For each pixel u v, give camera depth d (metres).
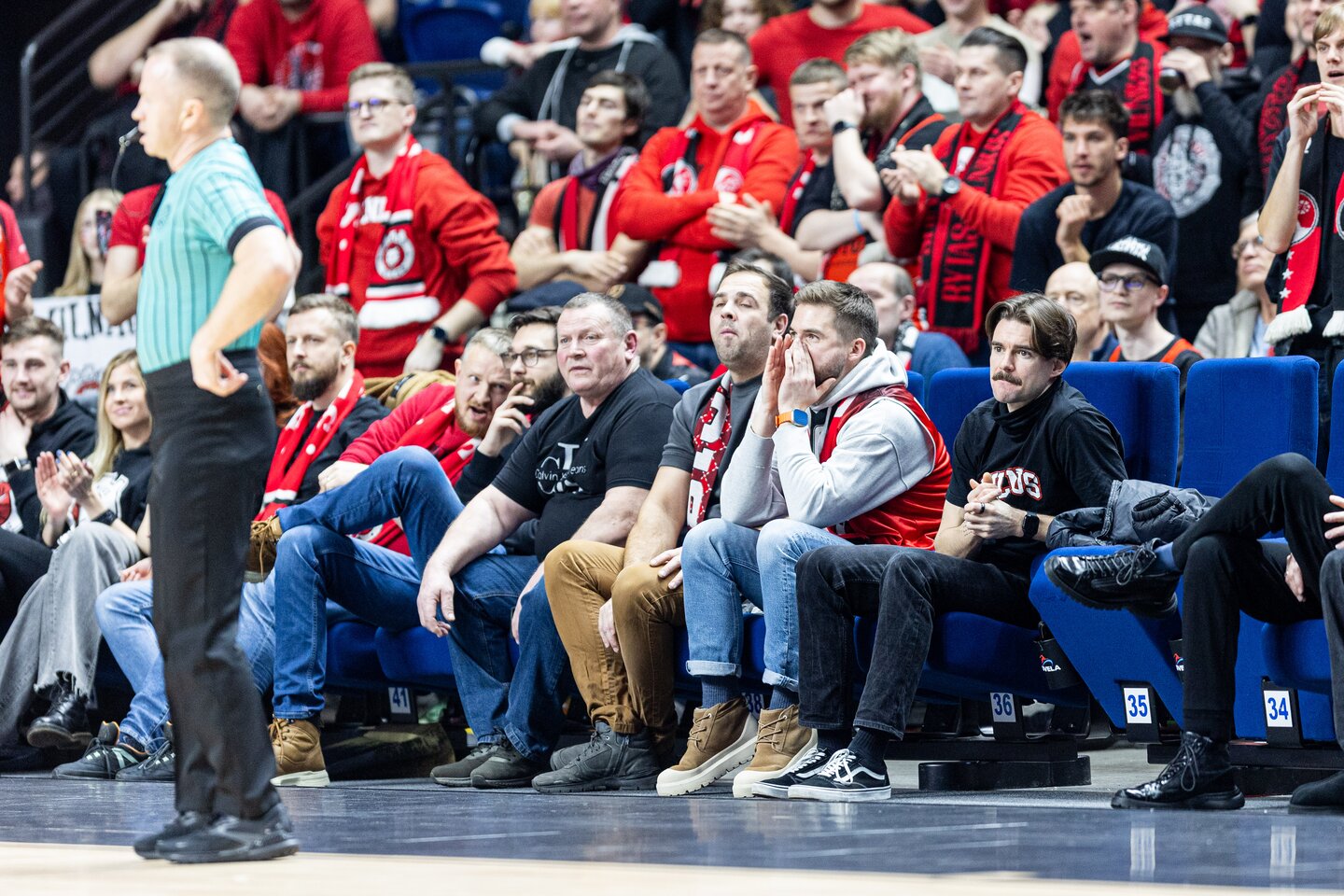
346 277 16.12
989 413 9.85
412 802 9.40
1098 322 12.48
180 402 6.78
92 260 18.78
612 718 10.35
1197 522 8.59
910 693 9.05
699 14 18.78
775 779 9.30
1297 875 5.75
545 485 11.33
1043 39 17.42
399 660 11.73
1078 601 8.88
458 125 19.61
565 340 11.13
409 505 11.32
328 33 19.50
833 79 15.09
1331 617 8.09
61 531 13.73
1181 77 14.46
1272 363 9.57
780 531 9.65
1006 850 6.47
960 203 13.84
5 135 23.09
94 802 9.71
